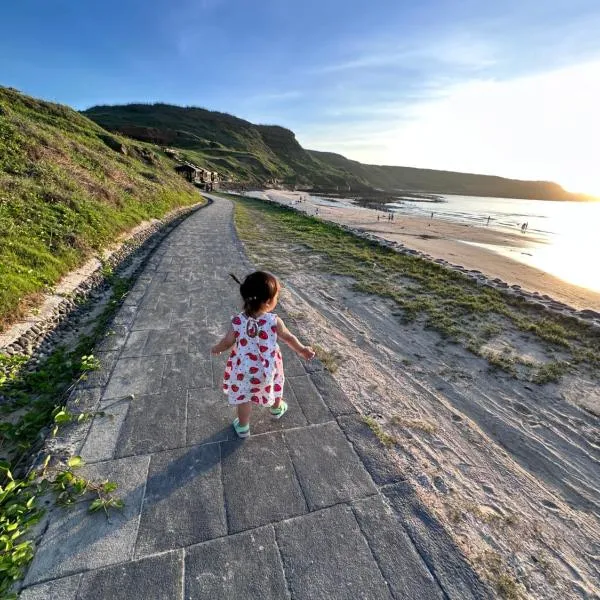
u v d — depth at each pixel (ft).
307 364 13.06
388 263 34.86
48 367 13.28
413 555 6.39
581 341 19.70
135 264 29.09
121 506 6.95
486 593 5.89
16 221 23.15
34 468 7.72
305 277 29.73
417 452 9.98
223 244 35.99
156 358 12.73
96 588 5.61
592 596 6.86
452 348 18.70
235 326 8.31
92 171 46.91
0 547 5.96
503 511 8.75
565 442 12.28
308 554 6.30
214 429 9.26
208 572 5.92
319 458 8.49
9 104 73.87
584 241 80.89
